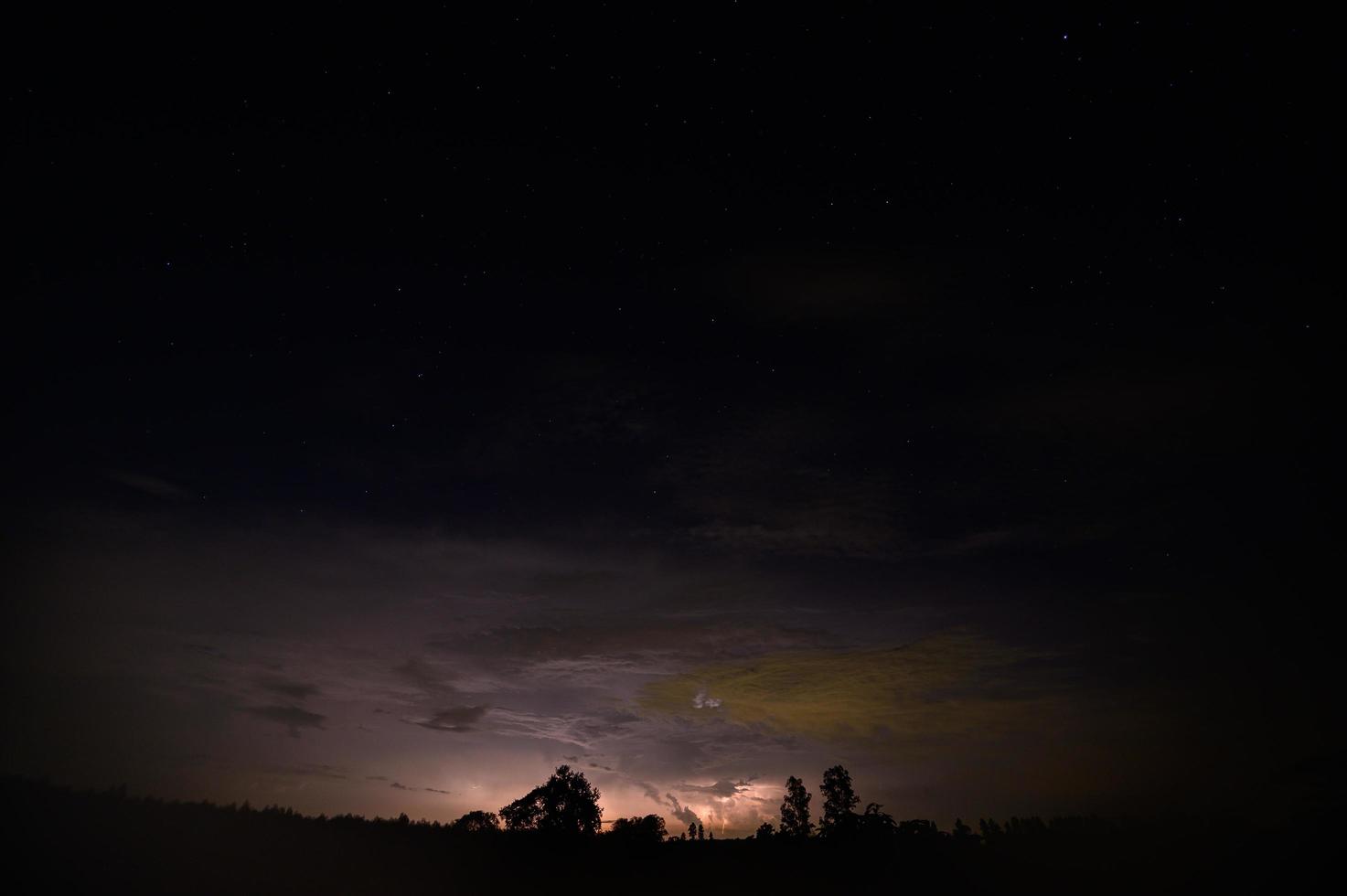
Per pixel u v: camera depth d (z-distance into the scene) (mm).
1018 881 18188
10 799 14523
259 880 13594
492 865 17156
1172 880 17641
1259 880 17109
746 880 18188
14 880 11547
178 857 13773
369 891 14219
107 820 14633
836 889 17781
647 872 18484
